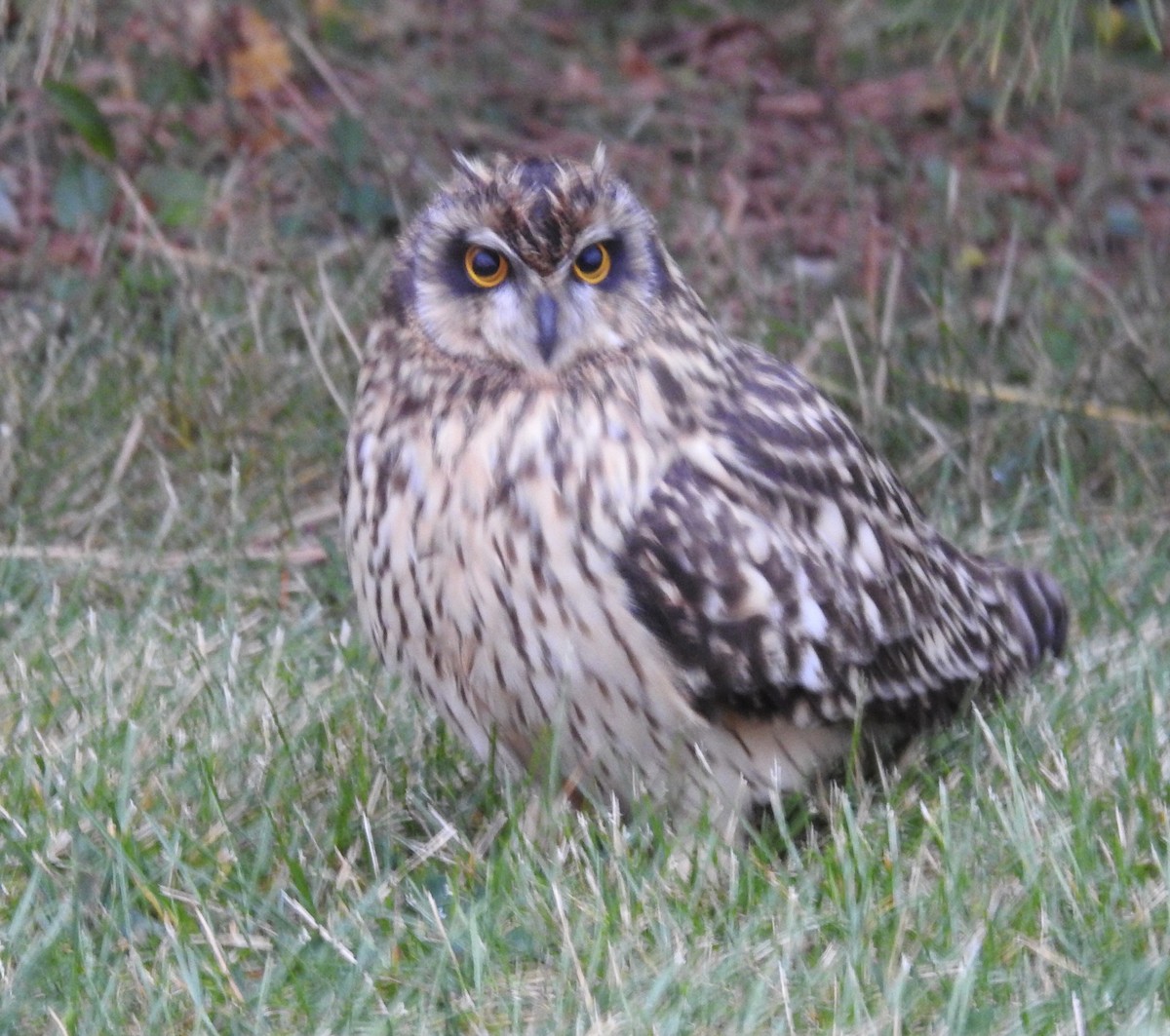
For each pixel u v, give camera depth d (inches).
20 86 587.8
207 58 643.5
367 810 350.9
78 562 456.4
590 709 329.1
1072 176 673.6
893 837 323.6
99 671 390.6
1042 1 432.8
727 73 723.4
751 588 329.7
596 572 321.4
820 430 352.2
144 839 337.4
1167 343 552.1
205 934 310.7
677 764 338.0
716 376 340.8
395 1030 289.1
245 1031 290.5
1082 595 455.5
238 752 367.2
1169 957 296.4
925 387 529.3
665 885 319.3
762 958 302.5
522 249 319.9
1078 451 517.3
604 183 331.6
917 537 370.0
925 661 360.2
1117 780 353.7
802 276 577.9
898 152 680.4
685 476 328.8
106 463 492.4
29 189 603.5
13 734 369.7
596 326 323.6
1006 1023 286.0
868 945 303.3
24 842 330.6
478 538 319.9
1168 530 487.8
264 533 479.8
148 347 538.3
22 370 517.7
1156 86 728.3
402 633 337.1
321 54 675.4
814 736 349.7
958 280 583.5
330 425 513.3
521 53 719.1
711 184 644.7
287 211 603.8
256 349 526.0
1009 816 337.1
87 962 301.0
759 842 331.9
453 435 321.7
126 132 615.8
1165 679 399.9
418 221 333.4
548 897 316.5
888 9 709.9
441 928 304.5
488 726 339.6
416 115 658.2
